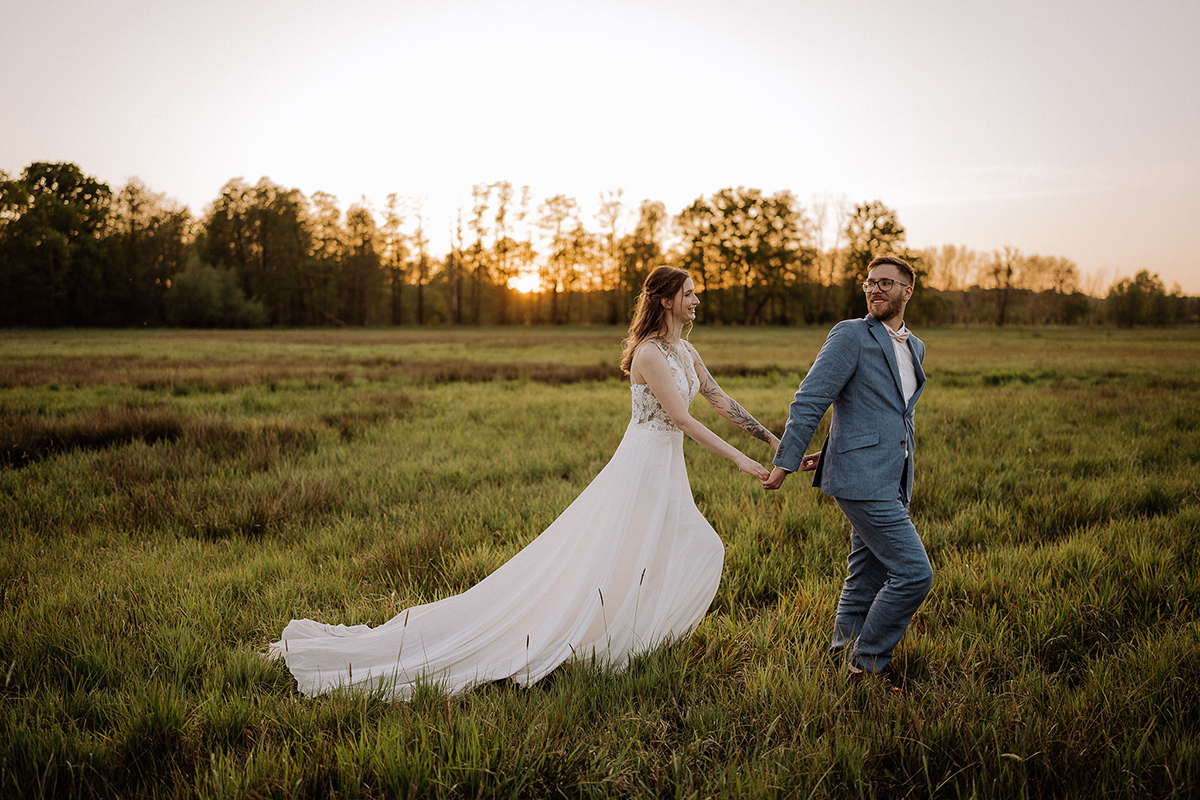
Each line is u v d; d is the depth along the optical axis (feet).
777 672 8.66
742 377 54.49
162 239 215.10
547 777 6.67
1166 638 9.06
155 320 211.41
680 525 9.62
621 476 9.53
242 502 16.34
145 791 6.40
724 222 226.99
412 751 6.81
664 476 9.57
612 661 9.02
